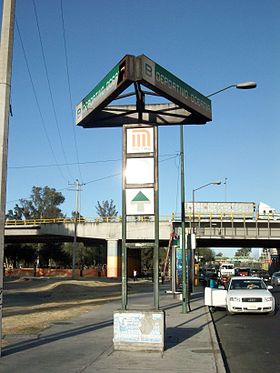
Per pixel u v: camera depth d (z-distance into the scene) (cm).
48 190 12425
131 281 5578
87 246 9269
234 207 5728
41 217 11669
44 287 3966
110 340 1131
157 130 1058
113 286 4206
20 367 838
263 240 5638
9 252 9362
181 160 1962
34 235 6444
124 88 915
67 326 1398
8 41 964
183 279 1845
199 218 5450
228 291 1958
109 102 988
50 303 2388
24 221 6550
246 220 5412
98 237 5988
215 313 1967
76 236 6081
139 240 5831
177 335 1230
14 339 1147
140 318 988
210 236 5428
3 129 937
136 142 1060
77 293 3281
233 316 1862
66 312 1844
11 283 4853
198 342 1112
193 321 1544
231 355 1051
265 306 1831
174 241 2656
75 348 1023
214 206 5700
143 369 820
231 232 5441
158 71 921
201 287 4159
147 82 883
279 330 1465
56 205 12450
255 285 2012
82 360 895
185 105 1015
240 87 1903
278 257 9619
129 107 1128
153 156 1051
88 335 1214
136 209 1041
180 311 1873
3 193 919
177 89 984
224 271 5400
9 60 962
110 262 5906
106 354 948
